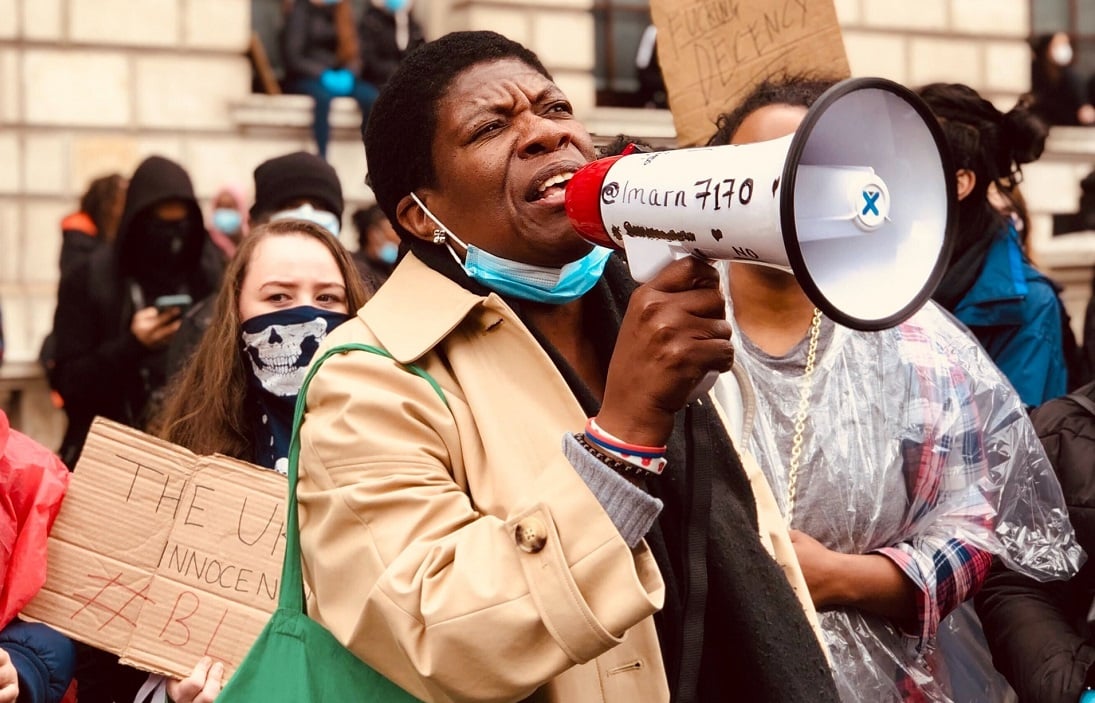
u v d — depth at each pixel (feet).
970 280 12.59
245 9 34.14
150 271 17.03
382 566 5.70
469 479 6.01
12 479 9.12
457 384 6.18
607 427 5.58
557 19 36.17
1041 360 12.44
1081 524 9.50
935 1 38.81
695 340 5.47
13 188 32.58
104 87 33.17
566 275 6.40
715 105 10.69
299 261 10.53
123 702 9.96
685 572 6.16
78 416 15.89
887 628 8.64
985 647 9.78
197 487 9.16
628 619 5.40
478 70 6.38
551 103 6.39
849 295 5.33
